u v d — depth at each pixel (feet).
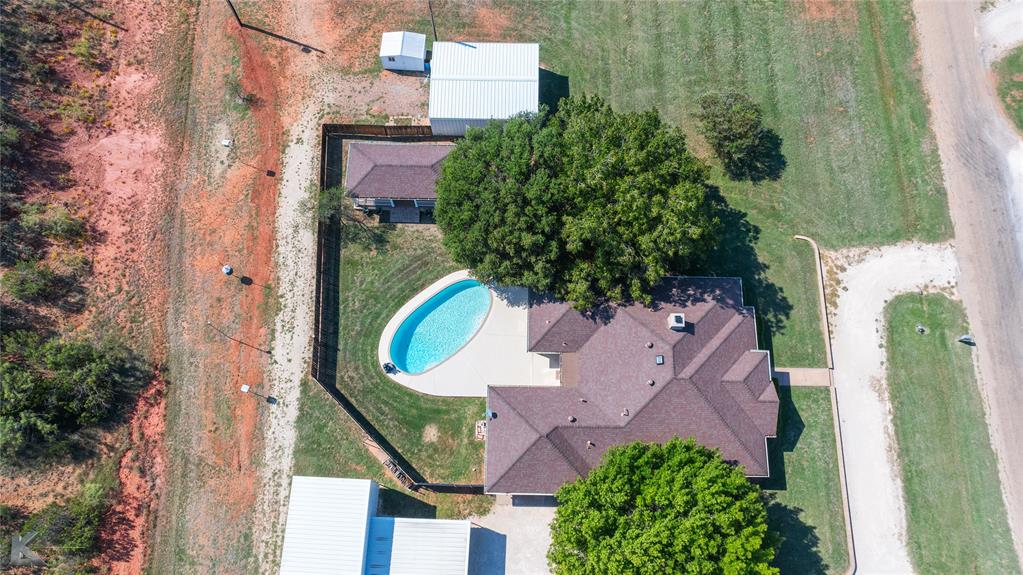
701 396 139.95
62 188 167.53
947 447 150.61
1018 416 151.84
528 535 147.84
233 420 155.12
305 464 152.76
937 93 174.91
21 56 172.24
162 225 167.63
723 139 165.48
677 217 136.05
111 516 147.84
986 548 144.25
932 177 168.35
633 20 185.37
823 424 152.76
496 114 166.50
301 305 163.12
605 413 141.28
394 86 180.24
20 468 148.46
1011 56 176.96
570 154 140.36
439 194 147.54
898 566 144.05
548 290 150.20
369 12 187.32
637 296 142.92
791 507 147.33
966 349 156.46
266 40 183.83
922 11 181.98
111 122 174.40
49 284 159.22
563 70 181.98
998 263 161.68
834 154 171.42
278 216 169.17
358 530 135.54
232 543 147.64
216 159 173.27
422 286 165.48
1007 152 169.37
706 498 121.08
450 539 138.72
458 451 153.99
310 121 177.17
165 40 182.80
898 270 162.61
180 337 160.15
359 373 159.02
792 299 161.17
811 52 180.14
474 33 185.57
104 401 150.20
